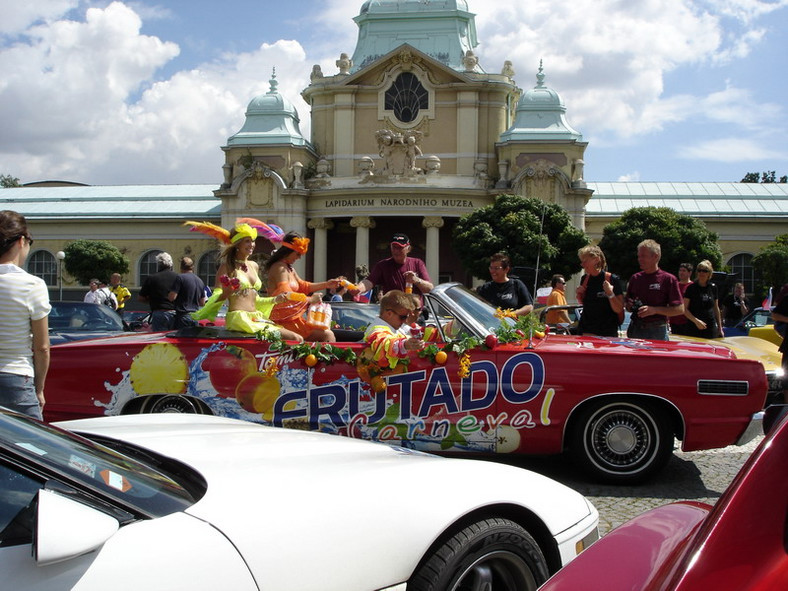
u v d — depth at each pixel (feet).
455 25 178.50
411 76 172.55
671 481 21.29
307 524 8.49
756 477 6.16
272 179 157.17
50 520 6.89
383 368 20.03
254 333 20.70
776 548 5.65
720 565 5.73
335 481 9.34
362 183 152.56
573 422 20.51
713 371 19.97
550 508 10.61
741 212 173.17
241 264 21.95
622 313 28.07
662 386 19.84
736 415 19.90
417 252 169.07
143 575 7.25
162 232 177.88
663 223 144.87
